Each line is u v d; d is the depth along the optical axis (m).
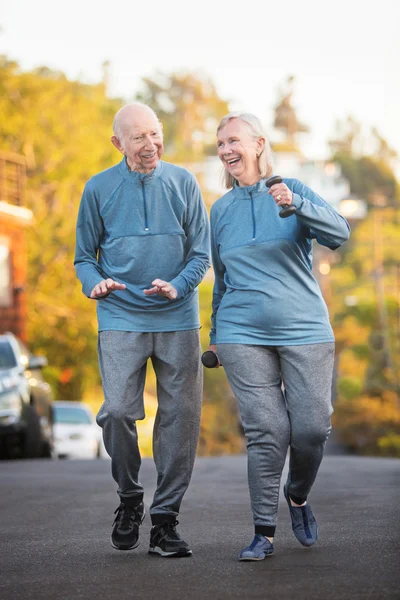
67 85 50.25
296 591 5.05
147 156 6.21
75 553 6.36
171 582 5.36
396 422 46.81
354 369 56.94
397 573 5.41
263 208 6.15
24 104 48.50
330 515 7.82
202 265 6.30
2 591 5.25
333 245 6.09
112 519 8.03
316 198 6.11
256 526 6.01
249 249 6.11
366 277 80.25
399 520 7.41
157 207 6.29
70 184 48.78
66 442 27.22
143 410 6.29
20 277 34.25
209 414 56.28
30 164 48.44
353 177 113.19
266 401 6.04
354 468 12.50
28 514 8.41
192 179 6.35
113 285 6.06
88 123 50.03
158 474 6.30
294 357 6.06
